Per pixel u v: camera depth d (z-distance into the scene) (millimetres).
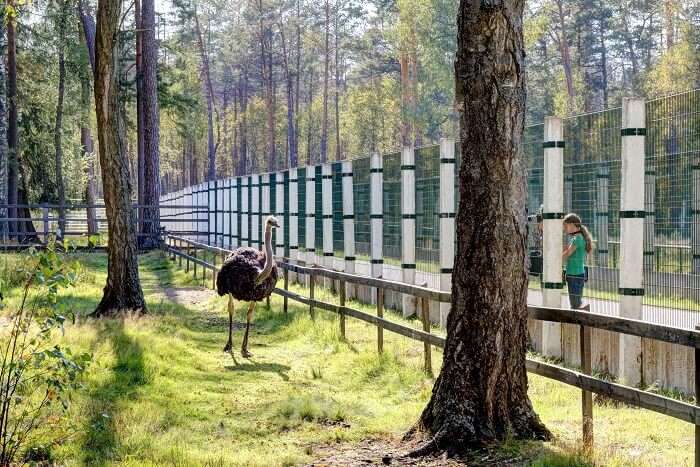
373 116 79875
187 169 142500
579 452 8406
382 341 14531
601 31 75375
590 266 14531
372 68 86250
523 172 9289
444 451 9023
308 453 9406
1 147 35250
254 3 100875
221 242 42500
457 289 9352
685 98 12172
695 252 11992
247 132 112062
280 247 30891
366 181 23547
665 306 12625
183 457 8805
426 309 13070
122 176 18453
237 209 38312
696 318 11930
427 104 58875
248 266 15570
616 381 12797
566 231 14609
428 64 56375
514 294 9211
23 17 45188
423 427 9508
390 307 21531
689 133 12109
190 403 11492
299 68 102500
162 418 10320
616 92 77938
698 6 60312
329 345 15945
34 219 35312
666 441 9516
